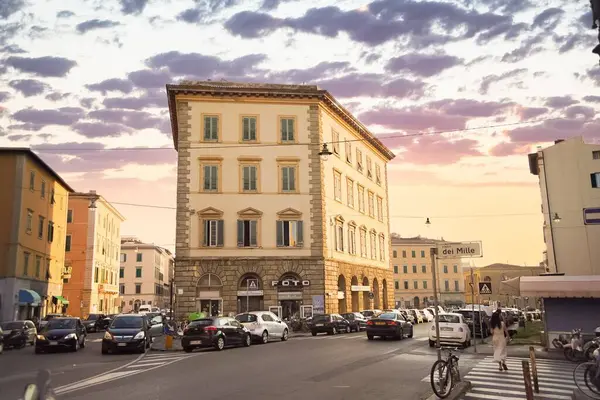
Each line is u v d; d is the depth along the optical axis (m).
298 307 44.47
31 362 21.14
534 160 41.75
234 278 43.47
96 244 70.44
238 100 46.47
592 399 11.55
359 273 54.28
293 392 12.66
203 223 44.03
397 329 30.83
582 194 36.66
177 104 45.75
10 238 43.25
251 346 27.52
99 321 49.09
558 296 21.58
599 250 35.59
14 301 42.41
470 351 23.94
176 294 42.53
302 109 47.44
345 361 19.50
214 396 12.14
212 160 45.12
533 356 13.16
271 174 45.91
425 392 12.66
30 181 46.22
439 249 14.48
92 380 15.14
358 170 57.88
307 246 45.38
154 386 13.77
